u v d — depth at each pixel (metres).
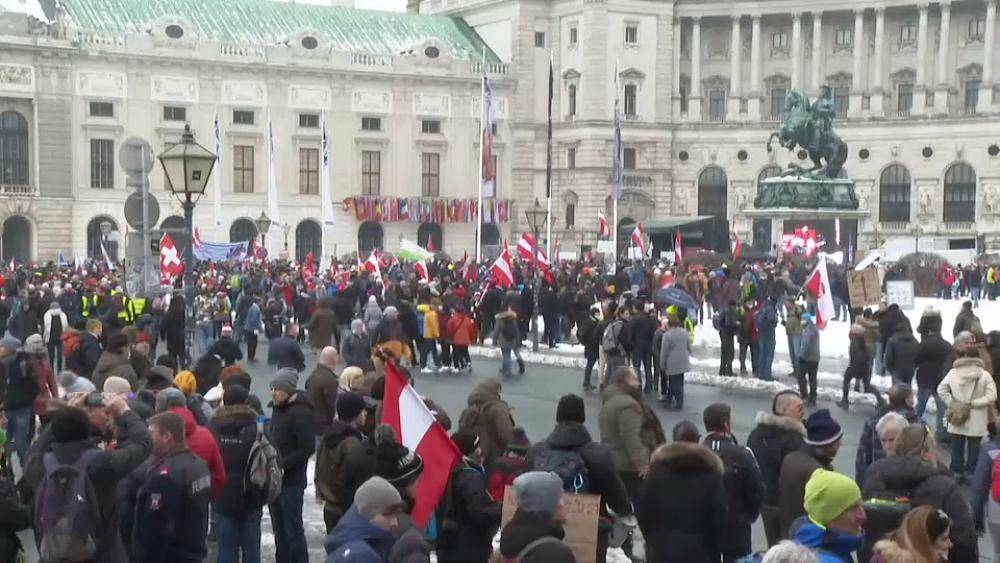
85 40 110.56
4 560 14.41
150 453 16.75
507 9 130.38
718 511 14.53
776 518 17.86
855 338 36.59
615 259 94.19
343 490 17.06
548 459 15.93
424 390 41.38
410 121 124.50
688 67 133.50
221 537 17.59
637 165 129.50
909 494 15.00
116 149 113.12
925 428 15.67
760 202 85.44
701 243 98.06
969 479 25.22
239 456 17.52
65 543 14.25
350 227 122.12
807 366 38.06
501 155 129.38
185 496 15.17
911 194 123.44
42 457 16.45
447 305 48.31
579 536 15.03
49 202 110.19
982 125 118.75
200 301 49.88
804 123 83.69
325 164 96.06
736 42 130.50
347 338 35.72
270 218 100.88
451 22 135.50
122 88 112.62
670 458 14.73
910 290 52.44
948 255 97.38
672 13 130.62
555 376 45.66
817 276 42.16
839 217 82.62
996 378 25.59
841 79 130.00
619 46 128.12
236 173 117.69
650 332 40.59
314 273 70.75
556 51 131.12
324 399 23.38
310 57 119.69
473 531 15.21
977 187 119.31
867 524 14.80
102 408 17.20
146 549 15.18
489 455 18.80
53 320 41.66
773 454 17.84
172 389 17.05
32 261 104.00
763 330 42.94
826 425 15.93
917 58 124.25
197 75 115.69
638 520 15.00
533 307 55.53
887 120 124.12
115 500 15.30
